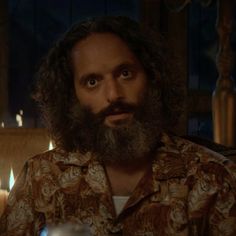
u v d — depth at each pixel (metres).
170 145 1.28
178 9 2.53
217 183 1.23
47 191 1.28
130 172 1.25
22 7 3.03
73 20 3.09
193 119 3.09
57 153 1.33
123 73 1.19
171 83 1.29
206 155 1.28
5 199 1.48
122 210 1.19
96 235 1.21
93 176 1.25
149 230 1.19
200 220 1.21
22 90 3.06
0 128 2.06
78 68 1.21
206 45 3.09
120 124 1.17
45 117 1.36
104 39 1.20
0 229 1.31
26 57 3.06
